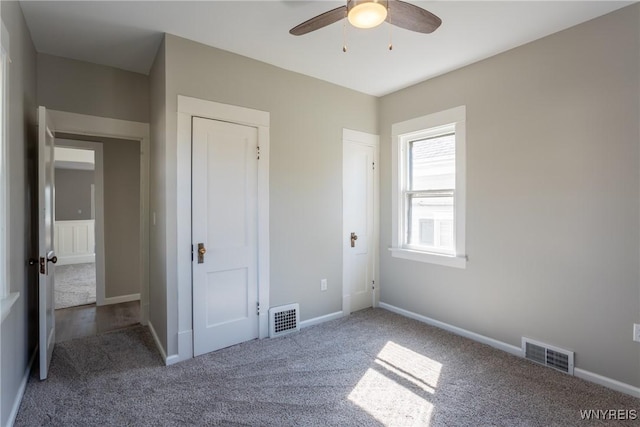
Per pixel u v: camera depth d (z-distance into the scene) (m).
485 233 2.95
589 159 2.33
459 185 3.13
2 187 1.72
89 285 5.24
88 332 3.26
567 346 2.46
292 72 3.22
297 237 3.30
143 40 2.65
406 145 3.73
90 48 2.78
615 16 2.21
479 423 1.90
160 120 2.70
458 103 3.14
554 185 2.51
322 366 2.55
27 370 2.37
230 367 2.53
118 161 4.27
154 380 2.34
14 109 1.98
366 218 3.88
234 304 2.91
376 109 3.94
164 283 2.63
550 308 2.55
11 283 1.90
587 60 2.33
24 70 2.28
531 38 2.58
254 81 2.98
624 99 2.18
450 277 3.24
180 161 2.60
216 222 2.79
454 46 2.71
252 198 2.99
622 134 2.19
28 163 2.42
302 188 3.32
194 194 2.67
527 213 2.67
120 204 4.30
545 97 2.55
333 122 3.55
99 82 3.09
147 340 3.04
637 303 2.15
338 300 3.65
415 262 3.58
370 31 2.49
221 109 2.79
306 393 2.19
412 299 3.62
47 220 2.53
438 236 3.44
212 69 2.74
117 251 4.29
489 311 2.94
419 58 2.93
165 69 2.53
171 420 1.91
